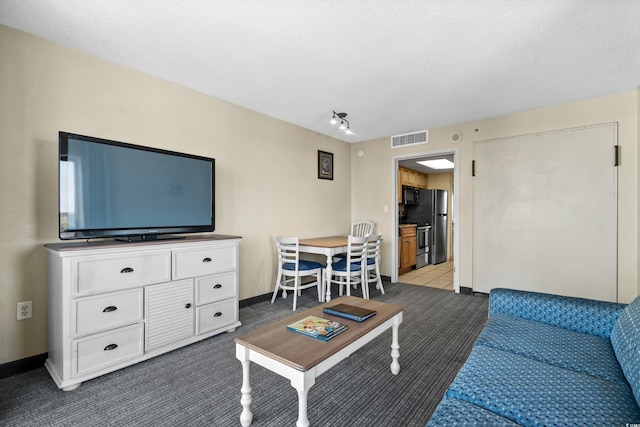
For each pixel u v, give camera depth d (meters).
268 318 3.00
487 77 2.66
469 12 1.78
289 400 1.68
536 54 2.26
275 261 3.77
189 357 2.18
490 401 1.06
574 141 3.25
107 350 1.91
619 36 2.01
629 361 1.16
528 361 1.31
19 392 1.74
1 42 1.90
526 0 1.68
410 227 5.68
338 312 1.84
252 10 1.78
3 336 1.91
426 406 1.63
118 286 1.96
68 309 1.76
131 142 2.50
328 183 4.65
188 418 1.53
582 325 1.65
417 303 3.54
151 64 2.44
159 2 1.71
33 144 2.02
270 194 3.71
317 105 3.36
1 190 1.90
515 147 3.60
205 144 3.04
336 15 1.82
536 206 3.47
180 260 2.28
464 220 3.96
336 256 4.38
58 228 2.06
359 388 1.80
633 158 2.96
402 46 2.16
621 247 3.02
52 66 2.10
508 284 3.65
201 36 2.05
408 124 4.07
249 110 3.47
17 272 1.96
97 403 1.65
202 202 2.68
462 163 3.99
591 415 0.96
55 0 1.69
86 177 1.98
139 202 2.24
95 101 2.30
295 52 2.25
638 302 1.38
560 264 3.34
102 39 2.08
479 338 1.59
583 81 2.74
